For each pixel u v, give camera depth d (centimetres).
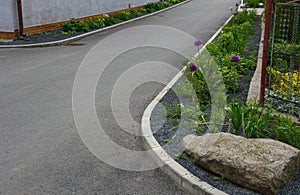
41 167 334
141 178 317
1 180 312
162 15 1902
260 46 840
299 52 462
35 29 1155
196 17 1759
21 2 1084
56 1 1245
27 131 414
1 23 1084
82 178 316
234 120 375
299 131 346
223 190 282
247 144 312
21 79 656
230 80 530
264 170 278
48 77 666
